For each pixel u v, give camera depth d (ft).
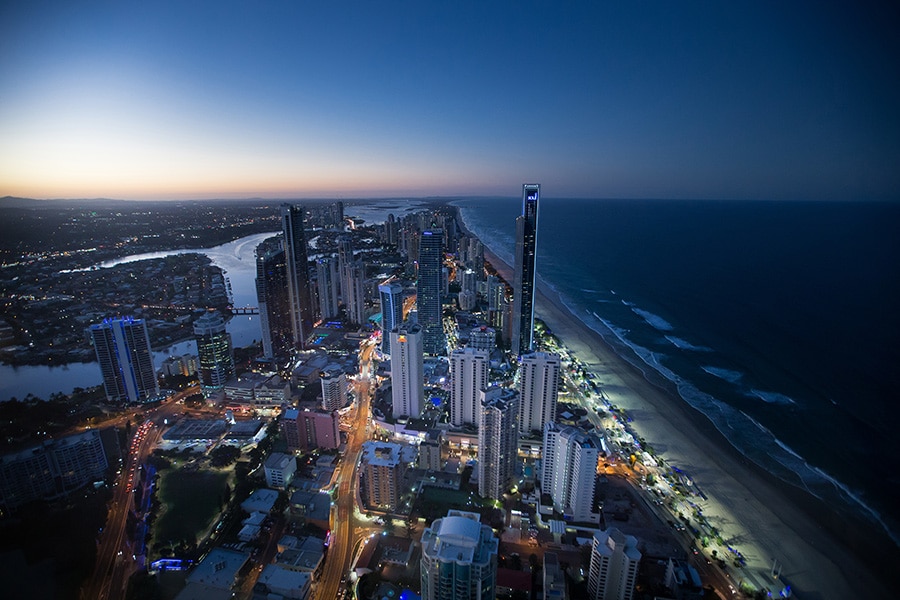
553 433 612.29
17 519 525.34
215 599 473.67
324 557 542.98
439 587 365.40
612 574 459.32
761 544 575.38
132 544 547.90
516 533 570.46
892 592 514.68
